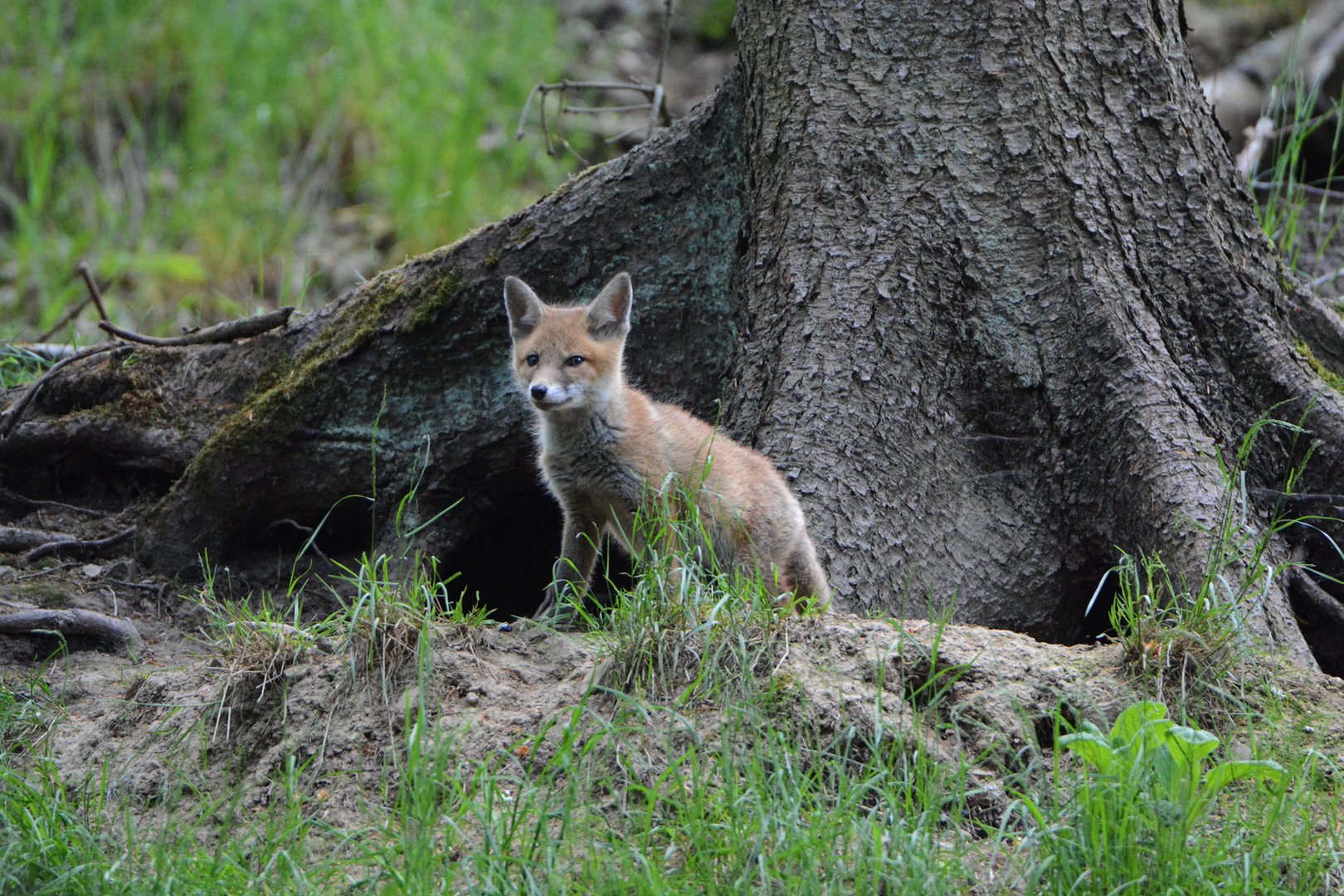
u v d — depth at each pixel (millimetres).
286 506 11852
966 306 10273
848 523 9703
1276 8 23062
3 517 12133
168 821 6723
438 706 7371
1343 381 10477
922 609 9734
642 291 11453
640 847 6199
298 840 6414
